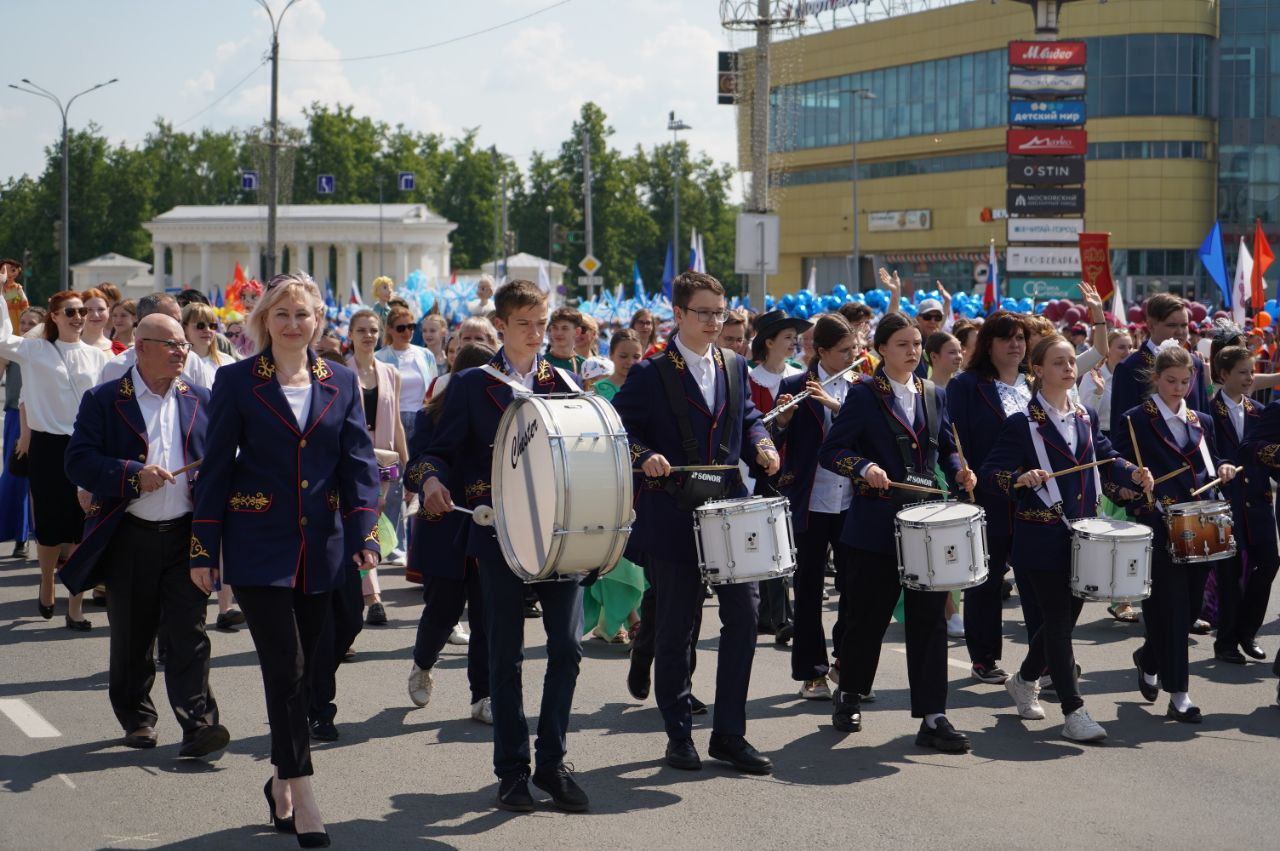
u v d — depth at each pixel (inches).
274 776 218.8
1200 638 380.5
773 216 896.3
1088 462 282.4
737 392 257.1
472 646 286.0
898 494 271.4
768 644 369.1
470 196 4857.3
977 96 2844.5
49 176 4859.7
